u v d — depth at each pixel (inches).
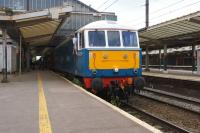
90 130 294.0
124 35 660.7
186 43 1389.0
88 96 525.3
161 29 1030.4
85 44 641.6
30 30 1140.5
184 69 1801.2
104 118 346.0
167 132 428.8
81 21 1781.5
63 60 1085.1
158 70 1787.6
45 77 1055.6
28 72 1503.4
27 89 637.3
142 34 1202.0
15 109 402.6
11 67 1269.7
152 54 2258.9
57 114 369.7
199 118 529.7
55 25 1120.2
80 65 681.6
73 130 294.4
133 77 652.1
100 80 617.0
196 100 712.4
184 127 470.9
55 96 525.7
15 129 299.0
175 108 621.6
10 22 840.3
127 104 638.5
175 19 869.8
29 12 812.6
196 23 845.8
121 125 312.7
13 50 1314.0
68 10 850.8
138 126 308.5
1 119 343.0
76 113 375.2
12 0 1946.4
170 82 987.3
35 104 441.7
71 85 729.0
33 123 323.3
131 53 652.7
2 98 502.9
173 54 1961.1
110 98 660.7
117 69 637.9
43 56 2647.6
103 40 646.5
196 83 831.7
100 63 634.2
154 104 674.2
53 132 287.4
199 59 1309.1
